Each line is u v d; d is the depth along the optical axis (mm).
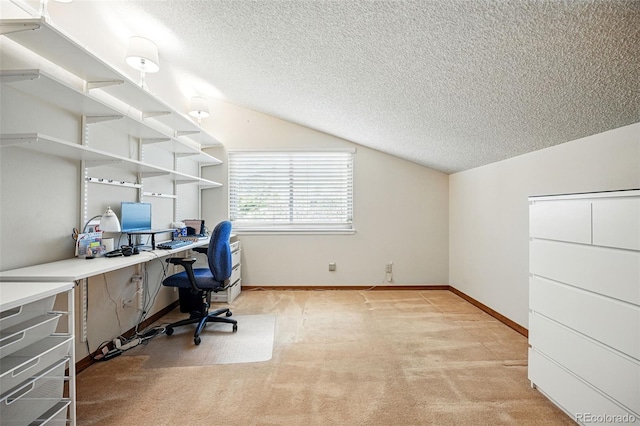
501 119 2100
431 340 2502
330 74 2305
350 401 1693
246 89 3342
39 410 1315
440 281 4176
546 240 1678
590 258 1406
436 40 1494
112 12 2381
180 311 3256
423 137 3014
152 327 2826
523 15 1167
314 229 4176
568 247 1526
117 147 2475
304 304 3488
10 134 1421
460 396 1738
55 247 1889
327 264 4148
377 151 4152
